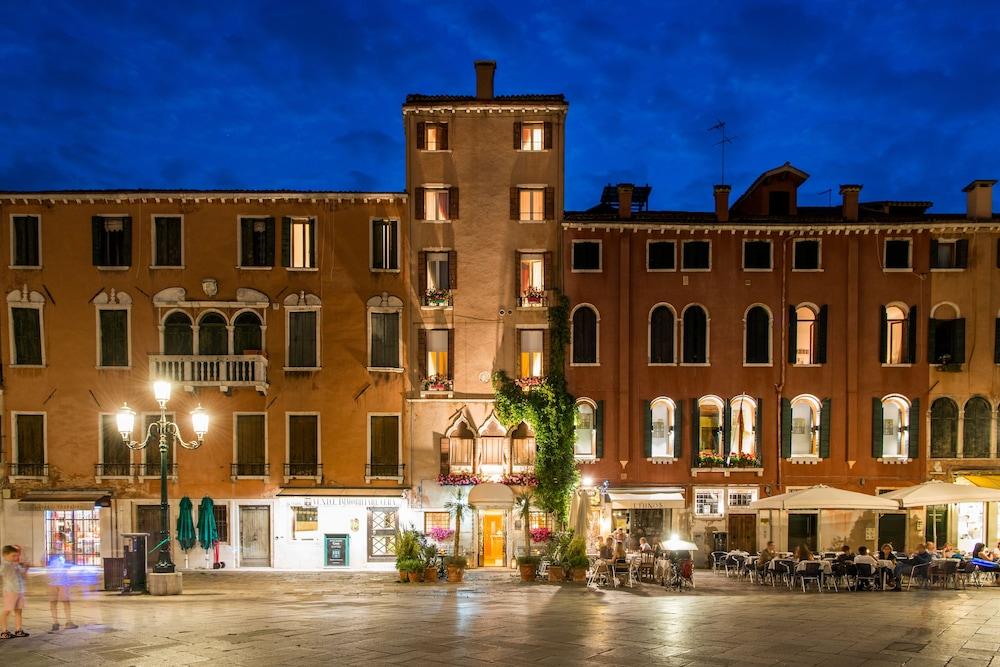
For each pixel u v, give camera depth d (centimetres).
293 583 2428
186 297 2855
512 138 2923
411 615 1484
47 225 2842
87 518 2805
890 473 2898
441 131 2930
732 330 2925
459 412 2880
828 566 2111
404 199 2892
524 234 2923
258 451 2855
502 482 2844
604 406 2906
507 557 2834
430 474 2859
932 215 3081
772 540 2881
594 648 1108
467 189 2922
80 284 2845
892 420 2948
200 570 2773
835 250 2934
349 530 2822
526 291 2909
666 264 2934
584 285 2917
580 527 2534
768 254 2942
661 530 2898
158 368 2789
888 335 2938
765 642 1152
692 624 1334
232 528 2816
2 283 2830
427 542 2817
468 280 2909
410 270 2898
